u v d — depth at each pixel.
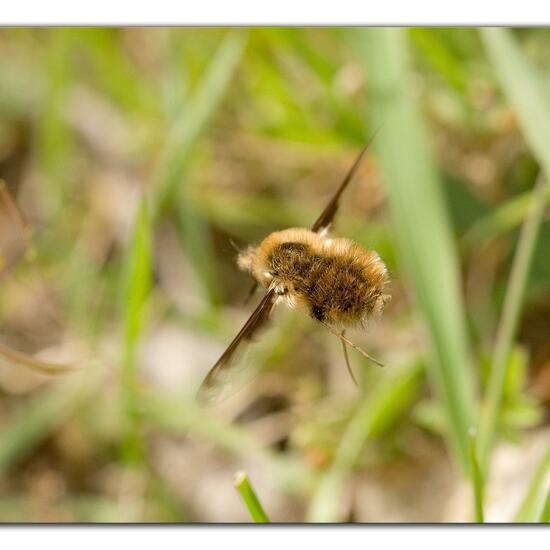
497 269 0.23
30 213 0.25
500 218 0.22
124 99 0.25
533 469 0.21
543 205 0.21
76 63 0.25
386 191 0.21
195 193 0.24
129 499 0.23
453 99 0.23
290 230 0.20
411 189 0.21
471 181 0.23
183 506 0.23
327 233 0.21
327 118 0.24
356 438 0.22
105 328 0.24
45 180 0.25
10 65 0.26
